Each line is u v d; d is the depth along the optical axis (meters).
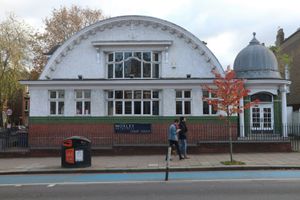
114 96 28.12
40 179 15.07
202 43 28.77
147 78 28.20
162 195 10.62
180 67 28.84
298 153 21.83
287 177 14.08
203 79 27.28
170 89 27.73
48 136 27.67
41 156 22.44
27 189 12.33
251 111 28.03
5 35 42.41
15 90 44.06
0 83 42.25
